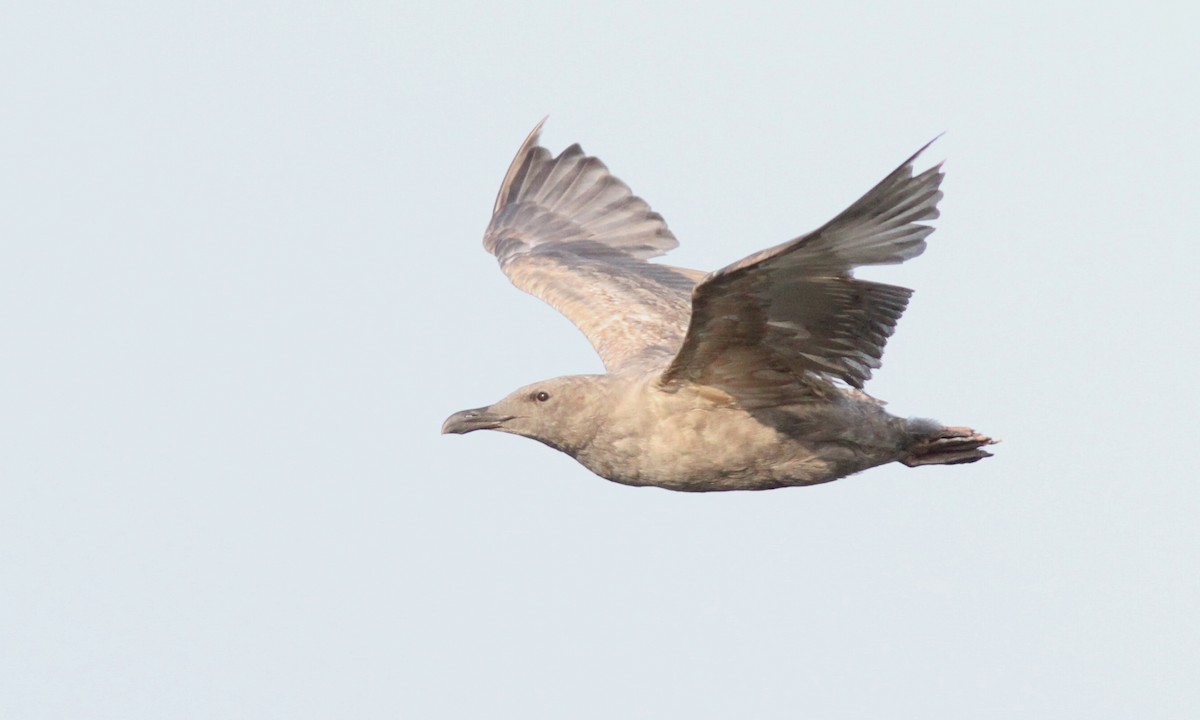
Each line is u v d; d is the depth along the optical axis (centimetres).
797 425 1402
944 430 1466
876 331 1324
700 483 1431
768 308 1284
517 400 1430
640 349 1594
